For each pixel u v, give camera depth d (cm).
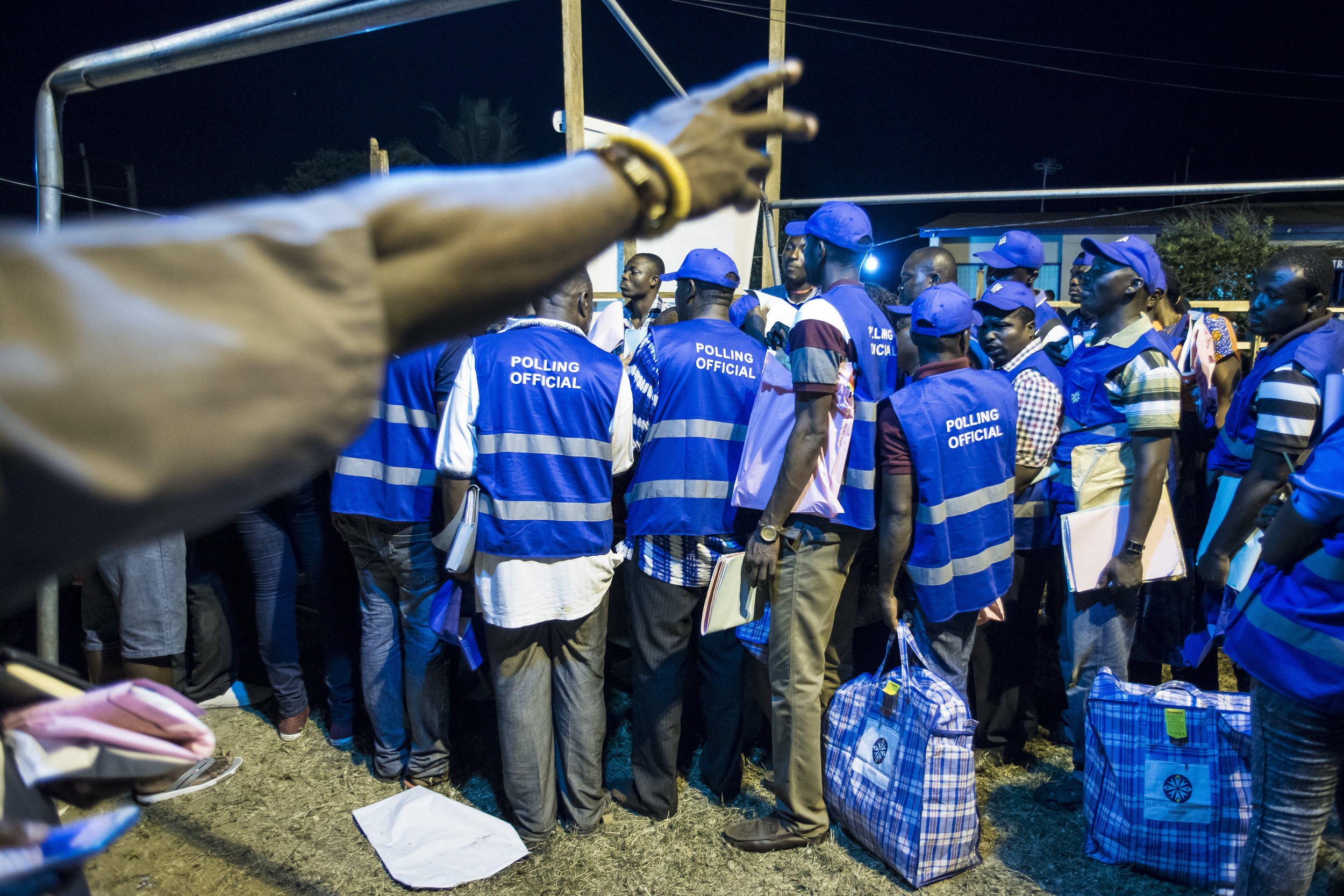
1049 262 2139
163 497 31
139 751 85
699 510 297
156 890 279
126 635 337
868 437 288
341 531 338
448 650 346
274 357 33
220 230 35
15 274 29
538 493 280
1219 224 1733
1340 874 262
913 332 303
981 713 357
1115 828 290
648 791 320
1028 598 355
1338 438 196
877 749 296
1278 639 205
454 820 317
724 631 314
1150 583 395
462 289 42
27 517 28
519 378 279
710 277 312
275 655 376
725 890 282
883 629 441
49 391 28
